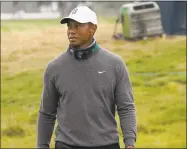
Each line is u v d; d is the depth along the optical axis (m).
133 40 69.81
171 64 60.66
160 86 56.34
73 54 15.80
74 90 15.66
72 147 15.68
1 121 49.72
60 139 15.86
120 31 74.69
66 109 15.77
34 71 65.94
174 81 56.38
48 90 16.16
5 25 93.75
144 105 51.59
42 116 16.52
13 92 60.88
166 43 66.56
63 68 15.84
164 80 57.50
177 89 54.47
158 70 60.97
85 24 15.79
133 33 69.75
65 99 15.79
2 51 71.94
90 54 15.77
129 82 16.00
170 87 55.16
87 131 15.63
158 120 47.44
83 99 15.63
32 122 50.12
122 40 70.56
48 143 16.73
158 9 70.88
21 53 72.81
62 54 16.09
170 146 41.34
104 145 15.66
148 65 61.16
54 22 95.94
